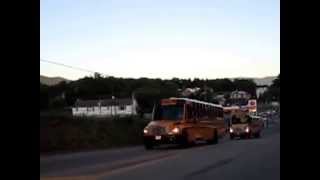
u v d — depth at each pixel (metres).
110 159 25.31
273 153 25.77
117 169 18.61
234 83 124.19
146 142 35.47
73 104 104.56
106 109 111.00
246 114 52.38
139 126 53.91
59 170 18.84
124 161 23.14
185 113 36.09
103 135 45.69
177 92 105.25
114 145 45.03
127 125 52.25
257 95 131.88
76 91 107.56
